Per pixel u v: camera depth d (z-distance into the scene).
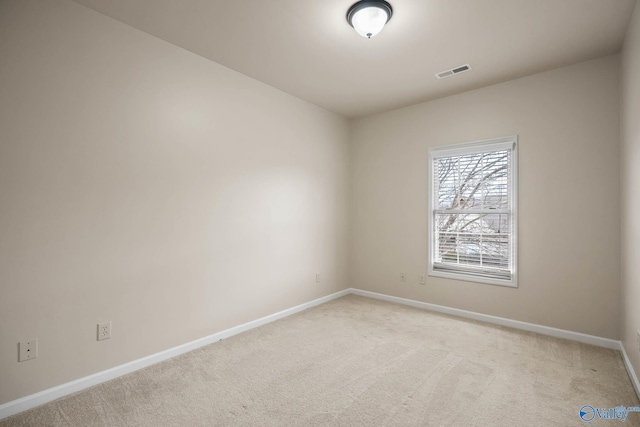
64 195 2.07
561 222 3.01
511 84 3.28
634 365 2.20
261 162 3.37
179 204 2.67
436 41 2.56
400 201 4.12
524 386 2.16
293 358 2.58
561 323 3.01
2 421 1.80
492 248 3.43
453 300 3.68
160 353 2.53
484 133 3.45
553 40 2.54
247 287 3.21
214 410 1.91
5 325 1.86
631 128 2.25
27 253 1.93
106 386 2.17
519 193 3.23
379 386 2.16
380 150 4.32
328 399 2.02
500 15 2.21
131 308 2.38
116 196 2.31
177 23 2.34
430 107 3.86
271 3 2.10
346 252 4.58
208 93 2.88
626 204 2.46
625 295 2.52
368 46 2.64
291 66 3.02
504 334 3.07
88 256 2.17
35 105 1.96
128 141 2.37
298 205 3.80
